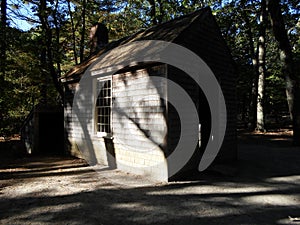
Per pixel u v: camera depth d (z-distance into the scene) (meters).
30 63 14.16
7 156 10.45
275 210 4.38
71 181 6.45
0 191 5.62
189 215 4.20
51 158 9.81
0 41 12.14
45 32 13.63
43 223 3.94
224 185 5.92
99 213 4.32
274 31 11.80
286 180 6.27
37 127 11.16
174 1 17.77
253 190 5.52
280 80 20.92
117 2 20.02
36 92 16.20
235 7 16.09
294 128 11.71
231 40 18.72
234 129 8.79
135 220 4.02
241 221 3.94
